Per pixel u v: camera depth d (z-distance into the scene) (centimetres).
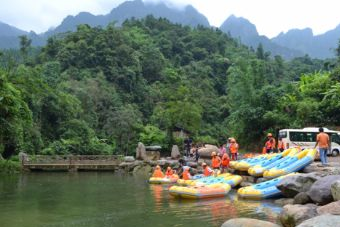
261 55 10756
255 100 3697
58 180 2427
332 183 976
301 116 3388
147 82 8119
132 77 7462
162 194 1681
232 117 3816
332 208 846
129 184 2156
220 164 2142
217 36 11762
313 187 1062
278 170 1617
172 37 10788
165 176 2294
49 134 4584
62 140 4331
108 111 5725
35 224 1071
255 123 3644
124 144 5134
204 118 6862
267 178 1633
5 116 2786
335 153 2691
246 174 1892
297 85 4219
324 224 624
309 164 1655
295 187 1270
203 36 11238
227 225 782
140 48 8919
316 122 3388
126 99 7031
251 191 1439
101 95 6038
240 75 3872
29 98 4228
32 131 3919
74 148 4334
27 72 4375
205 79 8544
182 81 7806
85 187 2003
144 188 1942
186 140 3528
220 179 1786
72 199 1552
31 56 8144
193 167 2672
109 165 3341
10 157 3409
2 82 2806
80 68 7406
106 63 7500
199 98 7144
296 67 9662
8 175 2852
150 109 7131
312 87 3859
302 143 2694
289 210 898
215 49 11050
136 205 1374
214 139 5741
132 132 5181
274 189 1414
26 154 3422
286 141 2711
